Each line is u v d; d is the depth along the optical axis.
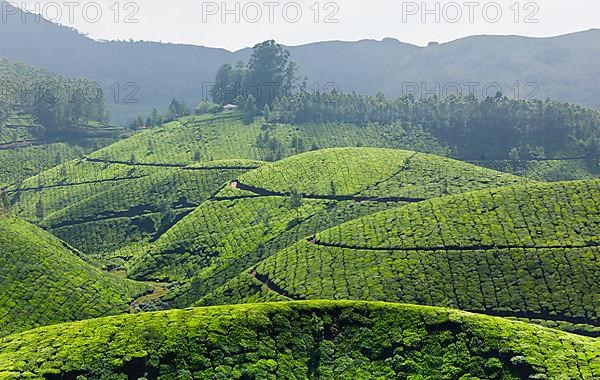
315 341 76.94
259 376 70.25
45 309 106.06
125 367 67.69
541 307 96.88
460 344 73.69
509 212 121.50
